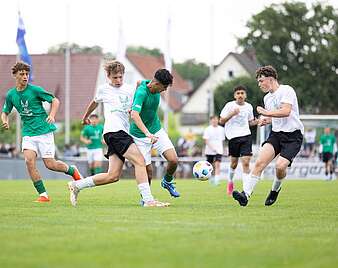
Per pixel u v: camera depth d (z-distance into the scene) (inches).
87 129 2433.6
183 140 4377.5
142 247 713.6
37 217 981.2
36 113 1291.8
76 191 1177.4
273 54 5890.8
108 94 1147.3
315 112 5890.8
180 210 1094.4
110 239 764.6
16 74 1270.9
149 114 1188.5
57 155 3917.3
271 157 1178.0
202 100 7554.1
